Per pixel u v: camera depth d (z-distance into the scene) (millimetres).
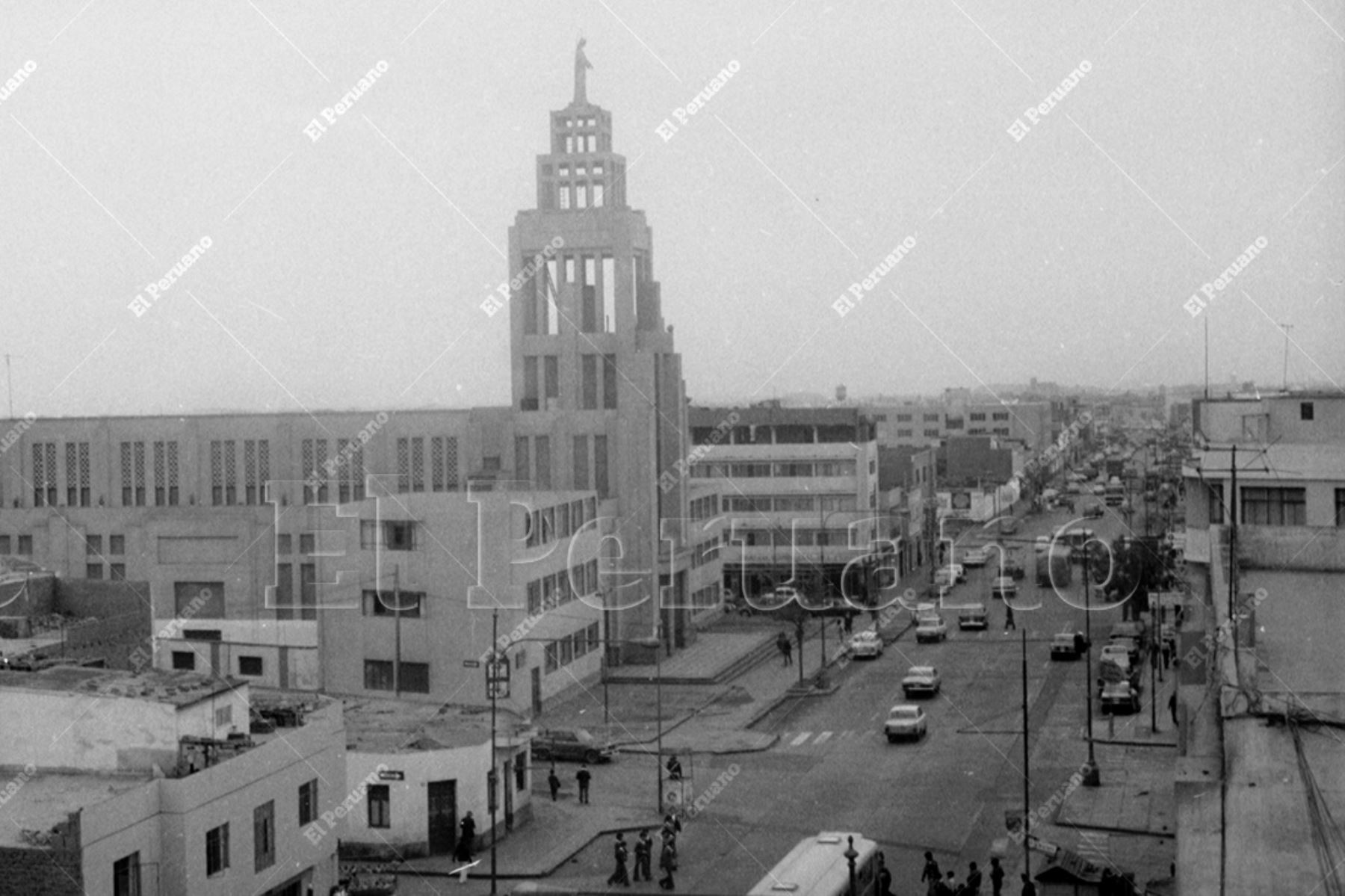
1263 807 29250
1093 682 91438
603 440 105938
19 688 48125
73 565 102750
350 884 52688
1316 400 64750
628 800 67062
